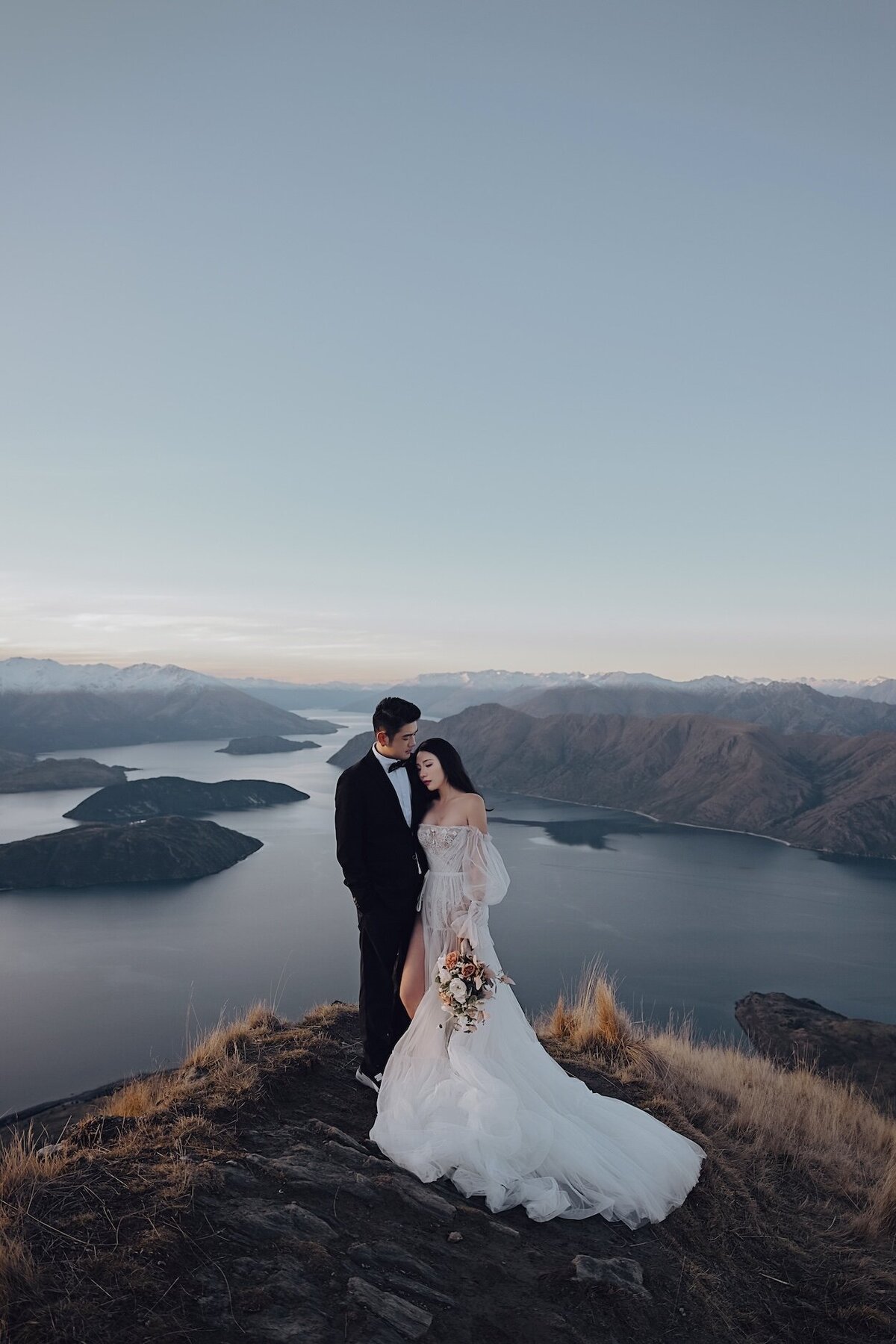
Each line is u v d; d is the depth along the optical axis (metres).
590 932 124.62
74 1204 3.94
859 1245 5.71
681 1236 5.09
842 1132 8.39
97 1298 3.34
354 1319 3.54
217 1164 4.52
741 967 110.69
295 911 139.25
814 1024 76.75
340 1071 6.41
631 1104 7.06
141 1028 82.06
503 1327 3.80
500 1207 4.86
